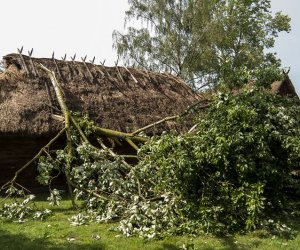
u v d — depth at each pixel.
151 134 10.95
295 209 7.82
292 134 7.35
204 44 24.42
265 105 7.46
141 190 7.45
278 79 8.26
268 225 6.57
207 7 24.88
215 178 6.82
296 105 8.30
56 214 7.81
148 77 12.85
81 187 7.94
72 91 10.89
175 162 6.63
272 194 7.29
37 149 10.01
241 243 6.00
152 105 11.80
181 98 12.62
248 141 6.79
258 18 26.53
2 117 9.46
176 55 25.02
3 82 10.15
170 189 6.84
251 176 6.84
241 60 23.89
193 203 6.55
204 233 6.31
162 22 25.20
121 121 10.79
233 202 6.44
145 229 6.35
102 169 7.77
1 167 9.73
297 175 8.51
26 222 7.21
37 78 10.67
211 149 6.74
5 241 6.09
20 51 11.16
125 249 5.80
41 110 9.95
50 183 9.32
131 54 25.20
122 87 11.93
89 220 7.31
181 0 25.23
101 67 12.34
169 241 6.11
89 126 9.34
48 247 5.85
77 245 5.94
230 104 7.37
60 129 9.81
